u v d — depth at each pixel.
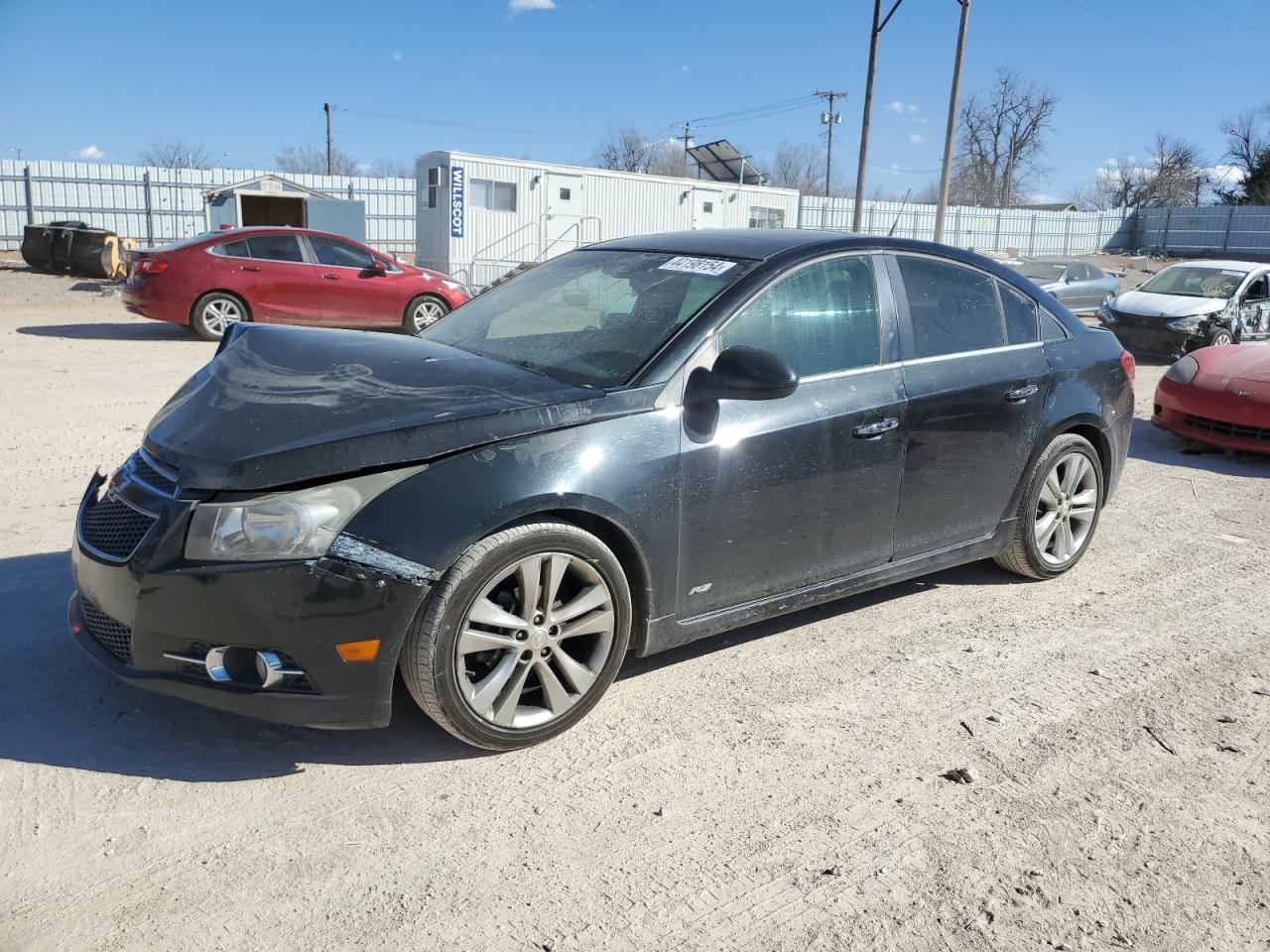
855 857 2.58
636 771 2.95
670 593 3.25
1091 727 3.32
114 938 2.19
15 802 2.66
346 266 13.16
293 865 2.47
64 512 5.08
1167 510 6.08
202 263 12.24
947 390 3.90
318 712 2.71
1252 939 2.32
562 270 4.12
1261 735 3.29
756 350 3.14
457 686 2.82
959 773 2.97
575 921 2.31
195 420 2.96
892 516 3.82
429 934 2.25
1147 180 72.06
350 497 2.68
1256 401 7.18
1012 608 4.36
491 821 2.68
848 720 3.31
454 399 2.97
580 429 3.00
